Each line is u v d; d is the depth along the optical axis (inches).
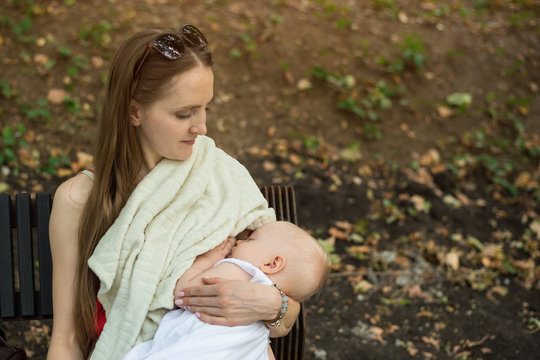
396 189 177.0
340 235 158.7
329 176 176.2
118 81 68.2
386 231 163.3
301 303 91.0
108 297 73.5
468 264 155.8
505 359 131.0
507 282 152.0
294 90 197.3
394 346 132.0
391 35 229.0
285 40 212.2
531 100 215.9
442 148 193.3
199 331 68.7
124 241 71.6
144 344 70.6
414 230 164.1
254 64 201.0
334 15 233.3
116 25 199.3
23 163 155.8
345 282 146.7
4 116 164.1
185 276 73.2
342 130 191.0
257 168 173.8
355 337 133.6
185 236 74.9
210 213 77.0
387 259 154.3
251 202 82.7
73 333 75.1
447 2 259.9
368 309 140.7
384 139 191.6
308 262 76.3
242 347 70.6
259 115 188.4
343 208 167.5
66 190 74.2
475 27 244.1
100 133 71.9
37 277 137.8
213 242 75.4
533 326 139.8
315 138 185.9
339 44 218.4
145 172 76.4
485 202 177.6
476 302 145.1
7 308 88.5
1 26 187.2
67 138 164.9
